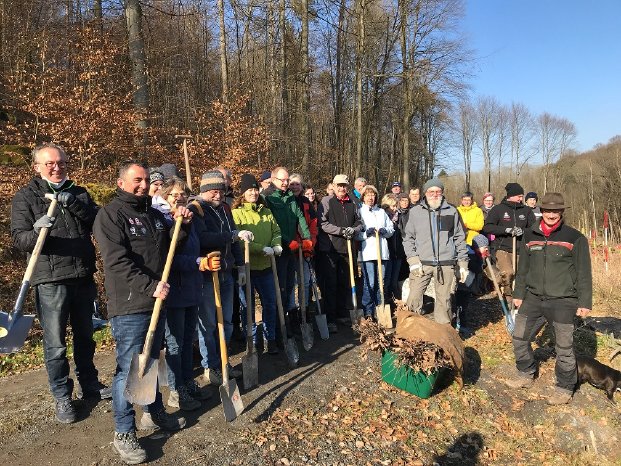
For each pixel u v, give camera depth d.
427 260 5.43
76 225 3.55
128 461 3.15
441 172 34.47
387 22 19.20
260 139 12.00
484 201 9.10
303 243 5.64
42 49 11.28
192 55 18.05
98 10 12.52
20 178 7.31
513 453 4.00
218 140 11.63
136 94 10.24
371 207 6.43
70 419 3.67
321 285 6.33
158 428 3.56
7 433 3.54
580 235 4.46
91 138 8.59
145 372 3.11
